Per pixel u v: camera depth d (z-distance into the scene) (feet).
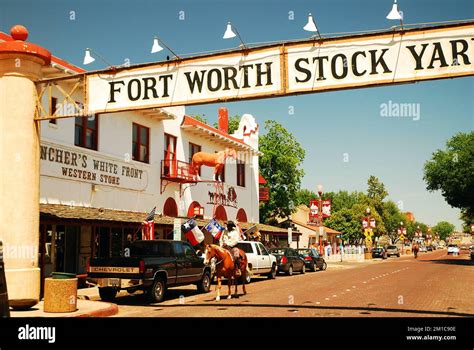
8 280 40.96
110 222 63.31
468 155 152.87
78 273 66.90
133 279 48.60
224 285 72.08
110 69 45.11
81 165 66.90
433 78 36.58
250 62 41.50
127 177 77.20
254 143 129.49
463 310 43.09
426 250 379.76
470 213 175.52
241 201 120.88
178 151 93.97
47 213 53.72
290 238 124.06
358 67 38.50
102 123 72.33
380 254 205.57
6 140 43.06
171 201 89.71
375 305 46.11
